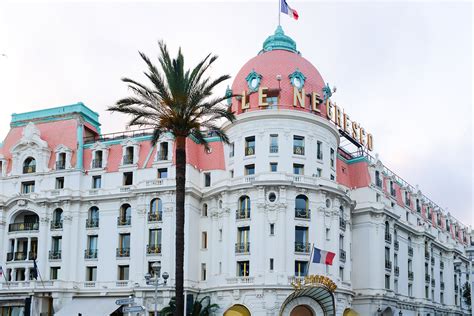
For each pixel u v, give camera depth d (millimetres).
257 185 71938
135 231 76688
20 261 80438
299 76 77312
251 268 70688
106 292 76000
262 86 76750
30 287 77375
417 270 97875
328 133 77875
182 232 46094
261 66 78562
